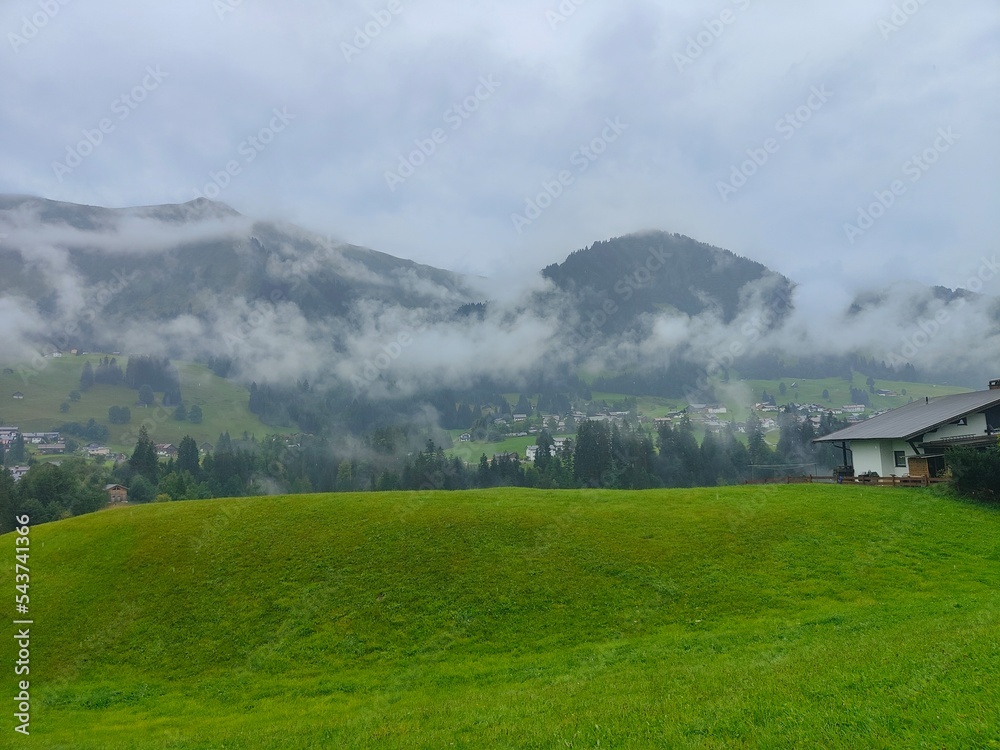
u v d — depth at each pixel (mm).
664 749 14562
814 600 33781
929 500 49094
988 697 14156
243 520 47969
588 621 33844
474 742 17656
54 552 45469
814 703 15789
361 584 38594
